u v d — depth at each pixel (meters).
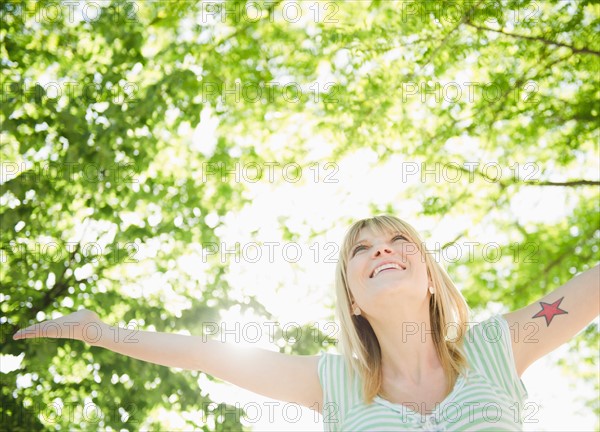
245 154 8.92
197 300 8.04
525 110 9.23
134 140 8.02
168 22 8.77
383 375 3.29
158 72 8.63
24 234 7.73
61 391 7.55
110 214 7.95
